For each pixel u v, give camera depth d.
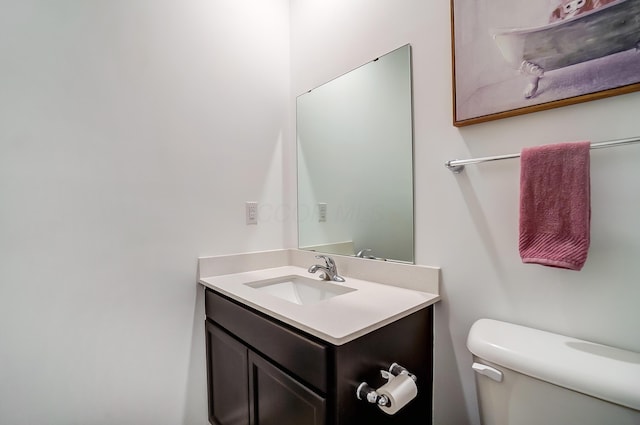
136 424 1.29
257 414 1.12
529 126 0.93
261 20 1.68
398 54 1.26
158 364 1.35
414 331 1.08
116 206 1.25
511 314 0.97
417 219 1.22
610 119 0.80
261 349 1.08
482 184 1.03
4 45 1.04
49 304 1.11
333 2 1.54
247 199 1.63
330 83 1.57
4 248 1.04
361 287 1.27
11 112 1.05
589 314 0.84
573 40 0.83
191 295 1.44
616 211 0.79
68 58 1.14
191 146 1.44
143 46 1.31
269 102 1.72
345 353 0.84
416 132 1.21
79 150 1.17
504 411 0.81
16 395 1.06
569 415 0.72
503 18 0.94
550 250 0.81
